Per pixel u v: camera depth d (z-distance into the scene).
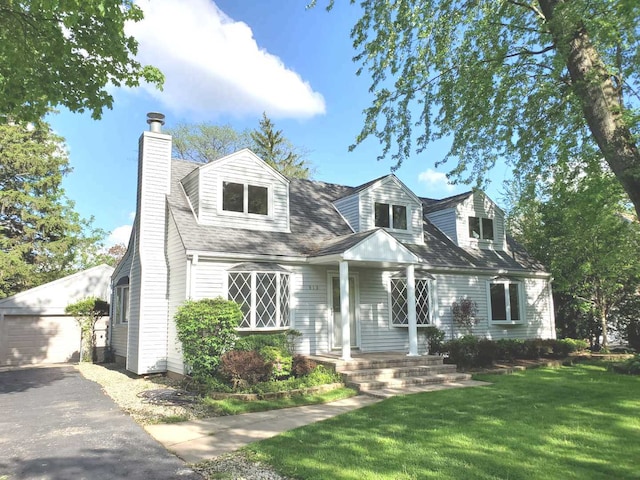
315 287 13.92
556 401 8.55
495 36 12.62
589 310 19.36
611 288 17.95
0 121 8.39
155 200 13.91
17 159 25.36
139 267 13.89
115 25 7.50
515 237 23.11
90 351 18.92
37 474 5.16
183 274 12.43
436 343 14.34
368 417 7.55
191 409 8.59
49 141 27.38
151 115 14.52
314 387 9.85
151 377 13.01
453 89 13.16
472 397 9.12
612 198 13.97
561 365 14.63
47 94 8.02
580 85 10.42
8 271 24.00
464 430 6.57
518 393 9.46
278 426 7.21
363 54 13.69
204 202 13.35
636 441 5.98
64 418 8.01
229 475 4.99
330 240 14.67
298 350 13.26
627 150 10.05
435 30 13.16
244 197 14.10
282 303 13.12
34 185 26.16
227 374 9.77
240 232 13.55
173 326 12.98
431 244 17.25
